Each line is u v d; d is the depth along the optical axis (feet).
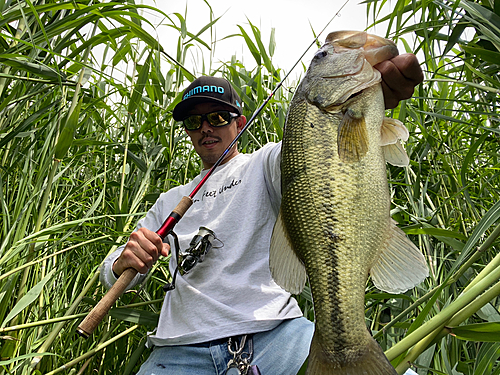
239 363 5.72
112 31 8.83
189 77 10.88
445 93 10.30
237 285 6.25
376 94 4.56
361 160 4.40
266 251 6.56
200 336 6.02
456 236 6.78
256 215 6.68
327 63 4.64
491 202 9.59
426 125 11.00
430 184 11.07
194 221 7.32
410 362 4.89
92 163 11.35
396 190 11.07
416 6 7.84
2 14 7.92
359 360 4.10
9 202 8.31
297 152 4.56
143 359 8.75
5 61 7.32
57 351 7.86
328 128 4.50
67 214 9.35
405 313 6.86
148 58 9.58
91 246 9.44
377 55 4.67
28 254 6.92
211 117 7.71
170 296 6.98
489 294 4.60
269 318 5.96
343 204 4.35
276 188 6.59
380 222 4.36
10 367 6.66
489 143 10.37
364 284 4.25
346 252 4.29
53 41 9.30
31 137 8.91
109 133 12.48
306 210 4.44
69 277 8.95
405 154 4.72
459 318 4.73
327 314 4.25
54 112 8.88
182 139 11.96
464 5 6.70
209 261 6.60
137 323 7.46
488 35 6.43
